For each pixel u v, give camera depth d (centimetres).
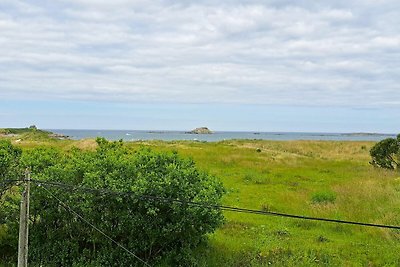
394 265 1362
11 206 1373
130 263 1285
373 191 2220
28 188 979
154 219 1266
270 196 2253
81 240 1340
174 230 1260
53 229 1337
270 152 4269
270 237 1591
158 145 4559
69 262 1317
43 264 1312
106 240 1295
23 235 958
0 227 1485
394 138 3341
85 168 1341
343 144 5403
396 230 1630
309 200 2148
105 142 1502
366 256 1441
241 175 2886
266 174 2955
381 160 3325
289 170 3159
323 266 1355
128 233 1290
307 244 1533
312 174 3020
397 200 2023
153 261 1312
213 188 1351
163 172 1327
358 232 1691
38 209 1320
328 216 1856
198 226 1291
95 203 1279
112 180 1278
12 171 1366
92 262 1276
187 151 3956
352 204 2011
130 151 1542
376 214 1859
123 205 1266
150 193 1238
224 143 5428
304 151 4853
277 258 1405
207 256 1381
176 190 1259
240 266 1348
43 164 1416
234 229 1688
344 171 3173
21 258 955
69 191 1295
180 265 1296
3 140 1526
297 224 1788
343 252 1467
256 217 1869
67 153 1591
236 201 2136
